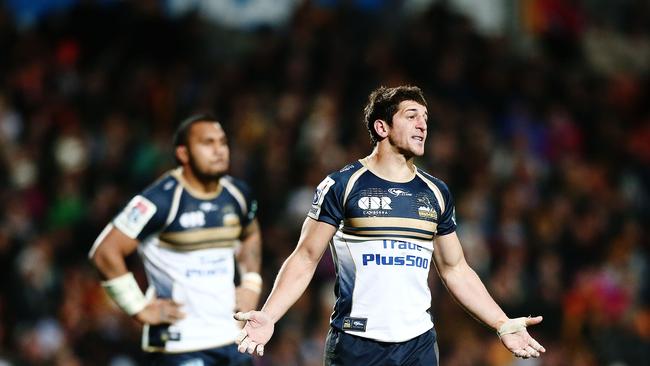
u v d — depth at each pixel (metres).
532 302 45.38
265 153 48.88
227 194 24.91
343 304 19.19
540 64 63.03
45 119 49.88
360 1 62.91
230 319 24.58
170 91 53.03
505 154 55.38
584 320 46.16
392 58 57.34
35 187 46.50
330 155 48.62
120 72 53.78
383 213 19.08
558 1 68.69
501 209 49.75
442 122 53.53
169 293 24.28
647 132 63.44
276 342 39.84
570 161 56.53
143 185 47.00
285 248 43.16
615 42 73.25
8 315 40.09
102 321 39.62
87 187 46.78
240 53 61.62
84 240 43.50
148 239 24.41
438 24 59.69
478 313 19.86
